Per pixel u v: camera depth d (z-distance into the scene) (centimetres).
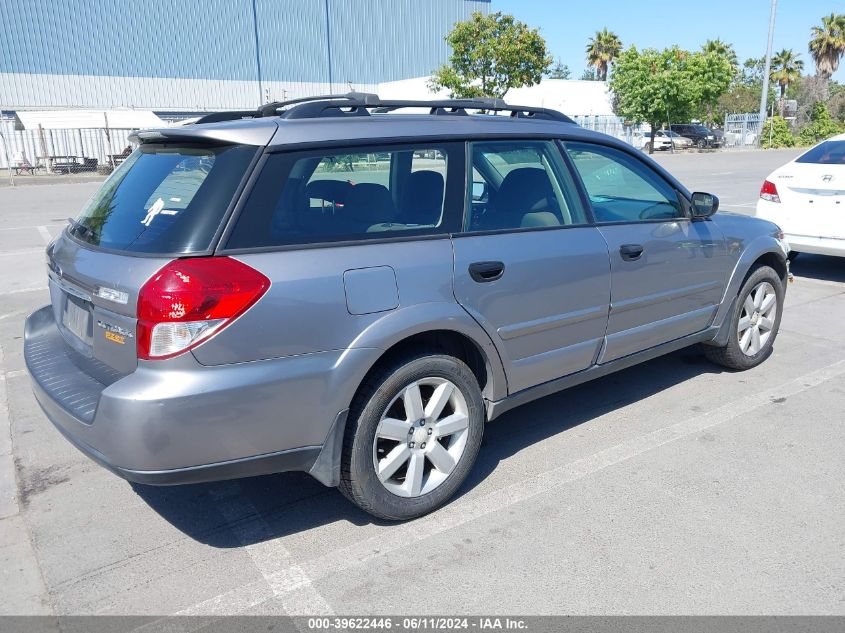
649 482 372
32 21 4012
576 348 395
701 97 3875
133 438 267
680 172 2488
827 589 286
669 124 3972
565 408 471
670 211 452
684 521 335
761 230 513
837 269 905
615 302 407
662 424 443
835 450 405
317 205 304
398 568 304
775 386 502
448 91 3428
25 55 4028
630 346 429
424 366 324
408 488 333
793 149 4272
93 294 293
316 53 4891
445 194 342
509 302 352
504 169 369
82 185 2441
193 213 282
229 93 4650
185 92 4512
